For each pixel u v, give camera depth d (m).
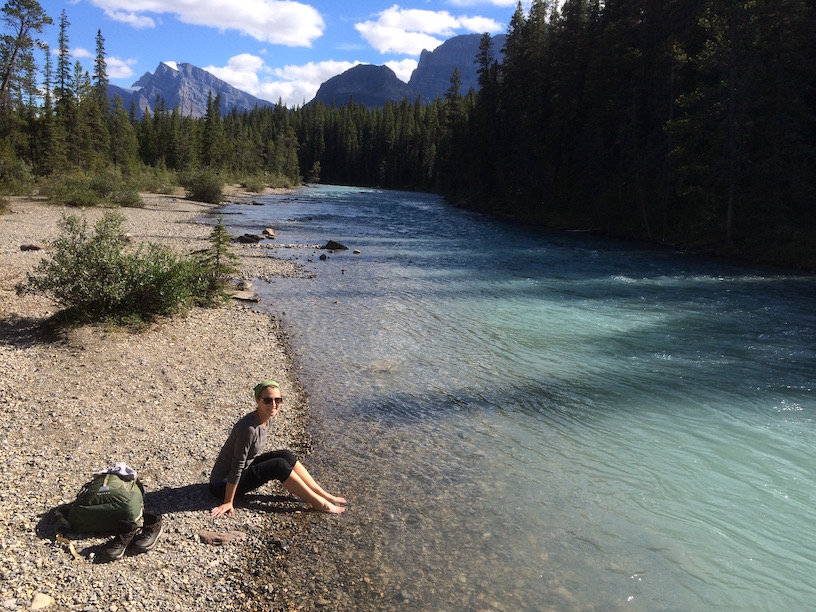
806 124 28.33
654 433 7.77
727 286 19.67
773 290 18.98
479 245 30.30
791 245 26.00
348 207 56.50
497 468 6.73
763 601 4.59
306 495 5.68
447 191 78.81
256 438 5.55
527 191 50.41
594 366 10.60
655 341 12.36
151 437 6.71
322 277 18.86
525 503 5.98
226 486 5.52
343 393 9.00
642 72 38.00
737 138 28.30
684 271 23.08
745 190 28.83
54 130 51.31
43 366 8.33
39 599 3.85
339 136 146.38
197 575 4.53
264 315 13.49
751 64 28.05
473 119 65.56
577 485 6.38
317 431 7.61
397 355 11.01
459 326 13.36
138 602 4.07
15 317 10.62
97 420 6.90
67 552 4.42
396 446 7.25
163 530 5.01
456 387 9.40
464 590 4.60
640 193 35.72
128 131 75.81
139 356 9.29
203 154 88.88
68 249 10.51
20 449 5.93
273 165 112.00
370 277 19.34
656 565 5.02
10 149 37.72
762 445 7.45
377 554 5.04
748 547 5.31
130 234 23.39
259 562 4.84
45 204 31.59
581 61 46.38
